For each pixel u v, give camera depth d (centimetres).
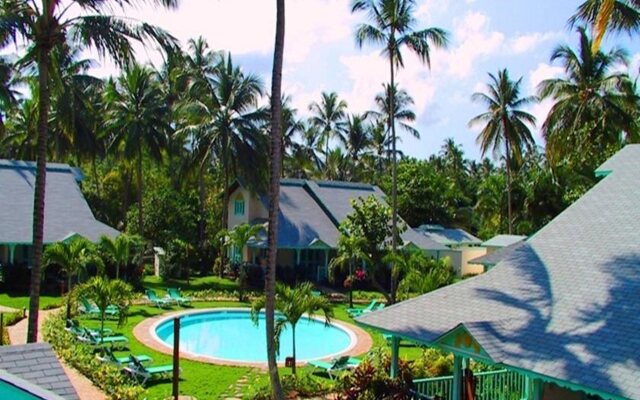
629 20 2205
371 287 4394
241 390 1855
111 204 5934
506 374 1767
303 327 3194
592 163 4259
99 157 5862
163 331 2933
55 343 2177
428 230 5525
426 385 1691
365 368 1705
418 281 2839
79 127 5125
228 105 4638
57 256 2881
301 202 4953
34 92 3028
